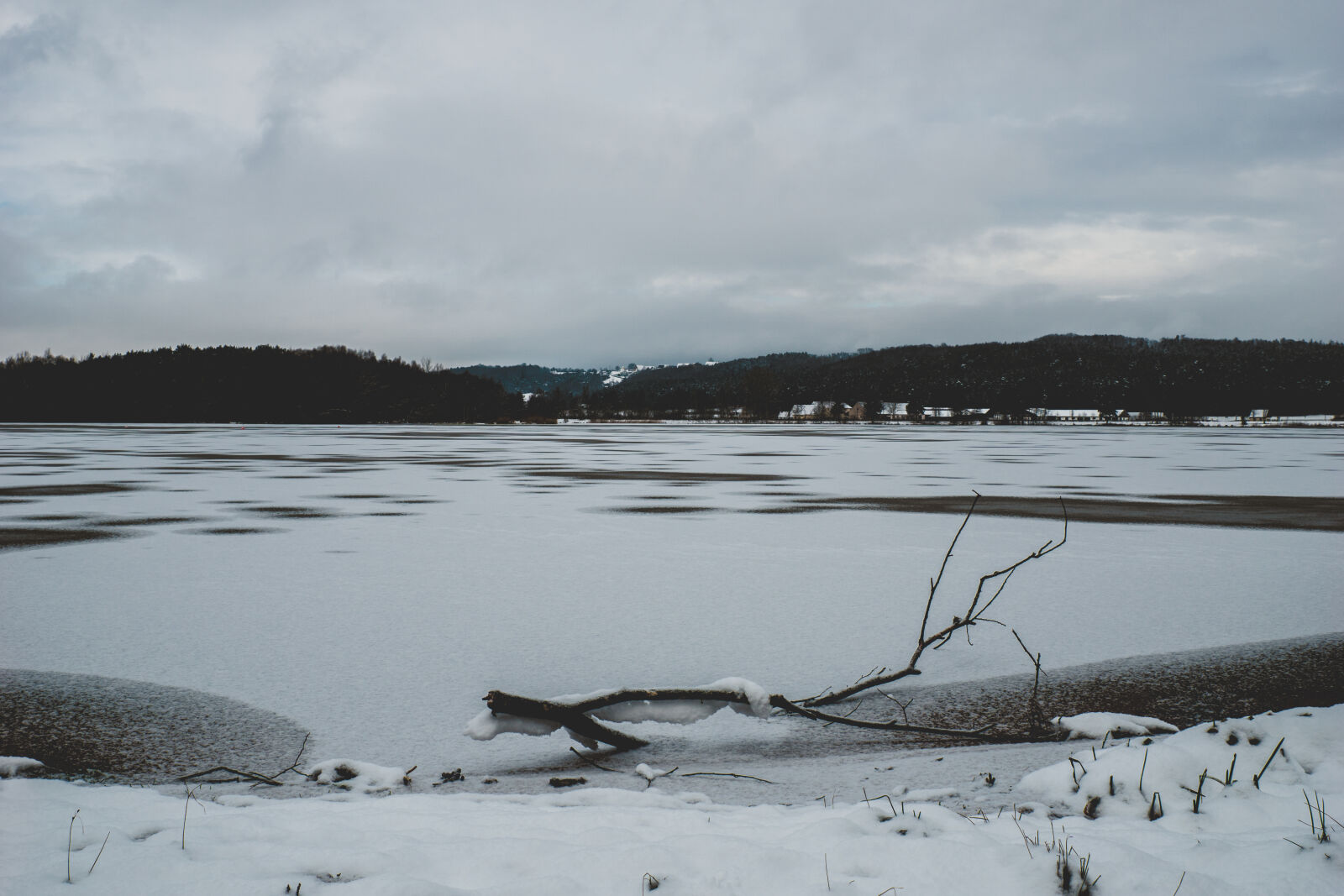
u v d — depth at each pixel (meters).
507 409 175.50
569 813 4.59
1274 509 21.47
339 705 7.22
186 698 7.37
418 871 3.78
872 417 176.88
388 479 30.11
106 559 14.11
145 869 3.72
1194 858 3.85
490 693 6.00
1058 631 9.76
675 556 14.59
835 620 10.24
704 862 3.78
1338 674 8.06
